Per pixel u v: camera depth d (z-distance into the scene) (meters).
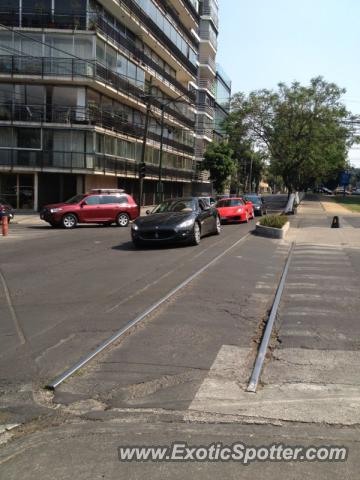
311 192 132.50
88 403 4.40
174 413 4.19
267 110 45.06
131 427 3.96
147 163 46.81
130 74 40.91
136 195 47.19
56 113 34.97
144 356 5.50
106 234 20.64
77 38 34.16
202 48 65.75
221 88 79.56
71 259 12.84
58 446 3.69
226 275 10.30
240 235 19.44
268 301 8.16
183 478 3.29
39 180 35.78
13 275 10.53
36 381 4.89
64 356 5.54
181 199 16.95
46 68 34.16
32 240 18.22
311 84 44.12
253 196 38.31
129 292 8.66
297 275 10.55
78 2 34.25
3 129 34.62
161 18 46.97
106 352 5.64
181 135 58.56
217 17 70.06
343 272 10.98
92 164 35.12
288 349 5.78
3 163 34.69
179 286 9.04
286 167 46.81
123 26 40.75
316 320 7.00
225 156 62.34
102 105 37.91
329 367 5.22
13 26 34.22
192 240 15.18
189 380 4.86
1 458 3.55
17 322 6.92
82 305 7.81
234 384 4.77
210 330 6.44
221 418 4.09
